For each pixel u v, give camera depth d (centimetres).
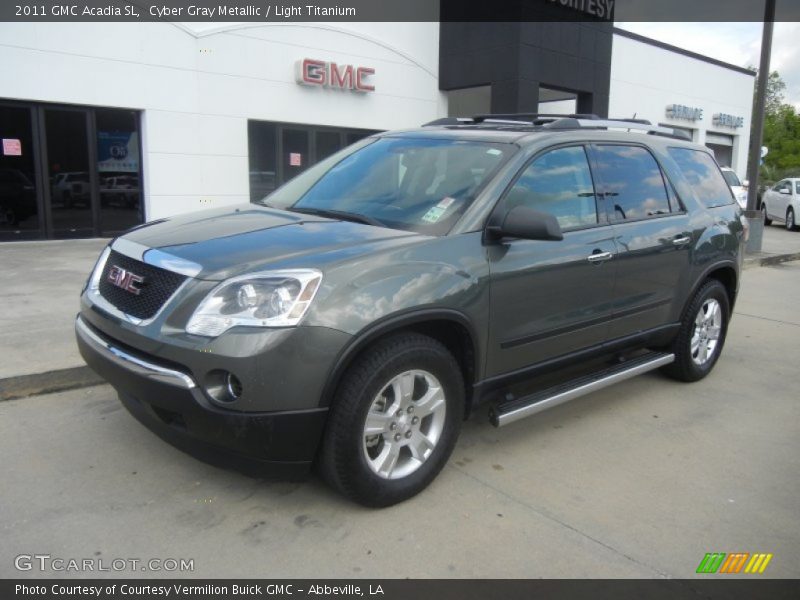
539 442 426
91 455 375
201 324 293
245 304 290
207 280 300
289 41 1377
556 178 412
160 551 294
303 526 317
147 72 1192
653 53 2364
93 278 375
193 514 323
